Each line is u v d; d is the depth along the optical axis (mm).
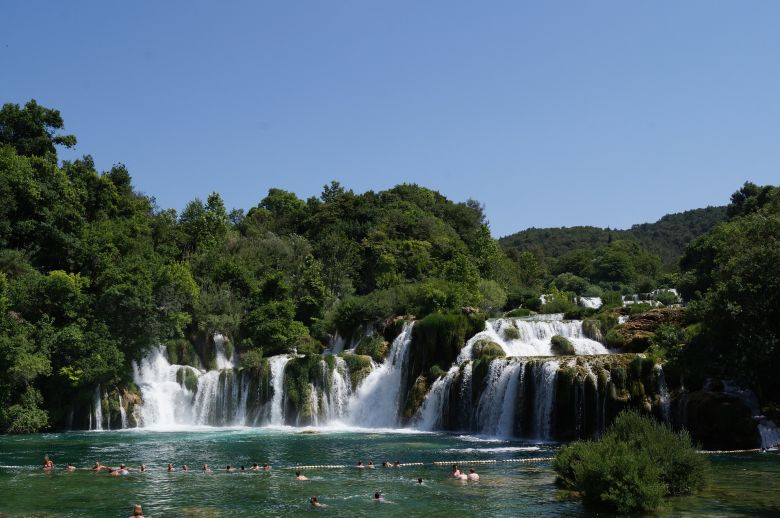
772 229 52219
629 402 44625
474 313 63656
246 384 61312
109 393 56938
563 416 46219
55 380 54656
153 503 26250
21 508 25500
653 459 26156
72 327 55438
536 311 91188
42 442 46875
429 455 39375
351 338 70625
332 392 60375
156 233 89875
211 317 67688
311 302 74875
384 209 111812
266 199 147125
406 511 24484
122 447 44094
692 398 42656
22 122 85625
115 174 95750
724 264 53688
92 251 68250
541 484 29281
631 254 163875
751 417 40812
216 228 98000
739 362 42000
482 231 107500
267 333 67875
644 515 22953
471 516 23469
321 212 112938
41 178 75438
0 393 51031
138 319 59250
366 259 94938
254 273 83625
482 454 39594
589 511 23766
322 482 30594
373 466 35188
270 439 48656
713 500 24969
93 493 28281
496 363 51781
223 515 24219
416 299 70688
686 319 56531
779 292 42406
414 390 57844
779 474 30781
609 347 57625
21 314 56219
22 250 66250
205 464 35844
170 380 62125
